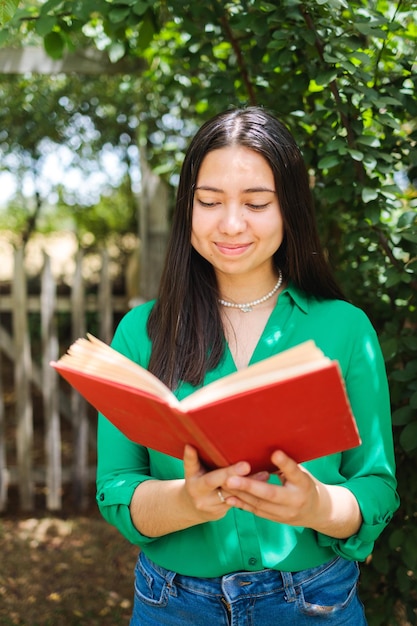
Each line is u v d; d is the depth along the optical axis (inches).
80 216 241.8
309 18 74.5
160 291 57.4
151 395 40.4
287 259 56.3
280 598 52.9
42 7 89.1
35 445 201.3
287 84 90.8
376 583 91.8
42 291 161.0
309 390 37.9
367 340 55.5
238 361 55.9
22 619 121.5
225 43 104.3
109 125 199.8
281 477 45.0
